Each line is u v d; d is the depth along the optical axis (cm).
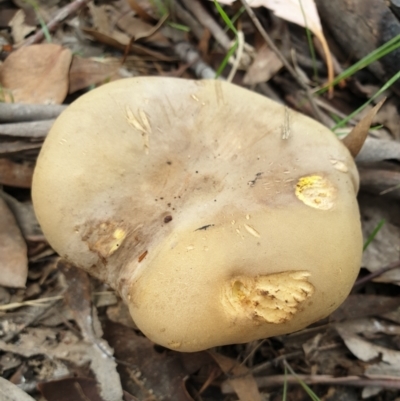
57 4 43
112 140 33
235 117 34
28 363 35
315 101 41
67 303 36
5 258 36
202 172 33
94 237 32
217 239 31
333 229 31
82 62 40
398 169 38
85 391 34
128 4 43
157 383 35
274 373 36
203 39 41
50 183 32
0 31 42
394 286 37
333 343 36
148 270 32
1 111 37
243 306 31
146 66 42
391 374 35
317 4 40
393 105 40
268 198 32
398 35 38
